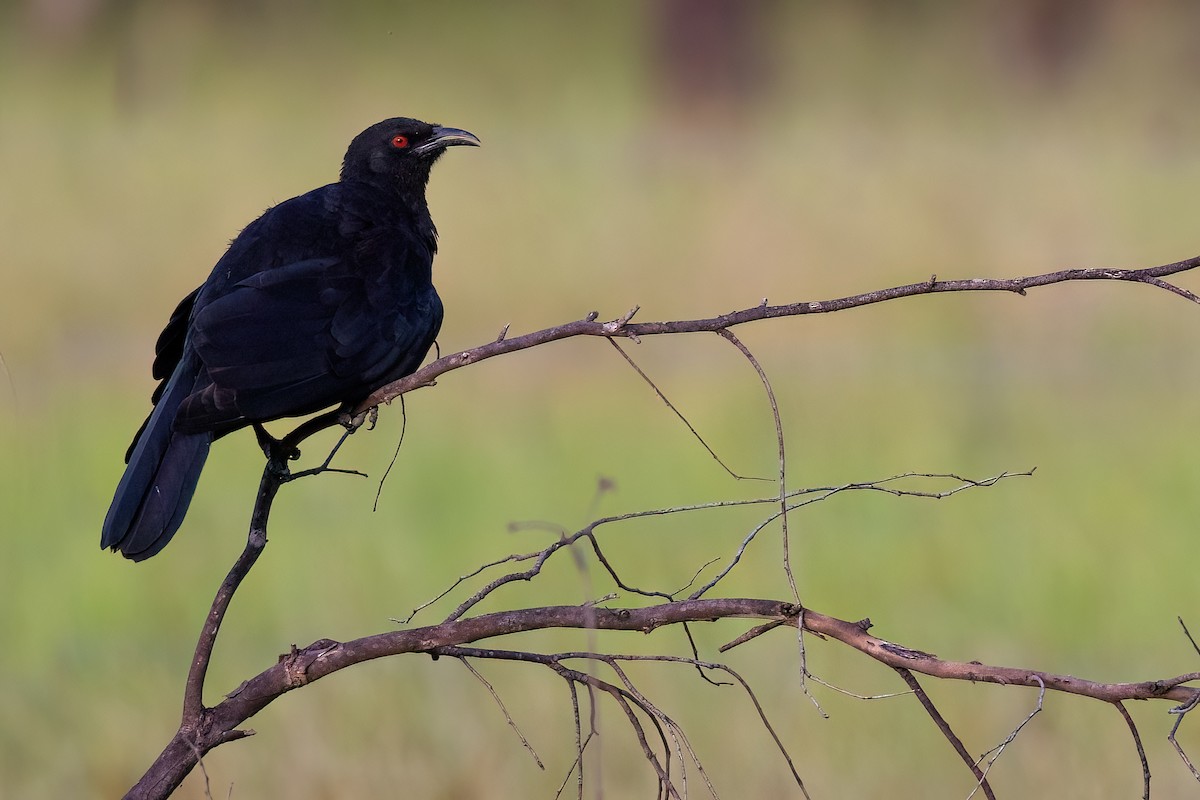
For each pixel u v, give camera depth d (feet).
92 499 44.34
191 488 19.97
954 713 31.89
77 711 32.42
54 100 139.54
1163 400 56.44
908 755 30.55
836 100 151.23
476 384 59.21
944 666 15.70
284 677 17.43
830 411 53.67
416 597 38.50
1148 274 16.06
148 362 64.34
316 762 29.76
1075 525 42.32
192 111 138.41
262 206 87.92
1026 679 15.56
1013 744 30.78
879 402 55.06
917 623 37.01
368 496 45.65
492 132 136.77
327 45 163.73
